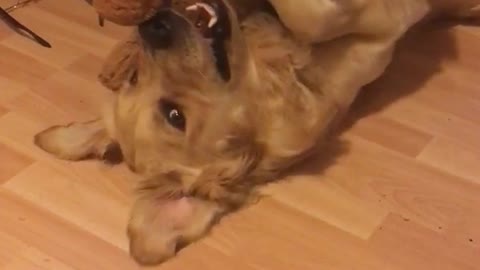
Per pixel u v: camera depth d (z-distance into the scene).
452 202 1.09
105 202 1.12
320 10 1.02
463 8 1.35
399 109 1.23
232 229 1.07
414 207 1.08
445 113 1.22
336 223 1.07
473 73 1.29
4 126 1.24
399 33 1.12
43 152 1.20
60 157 1.18
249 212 1.09
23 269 1.04
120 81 1.07
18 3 1.48
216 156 1.03
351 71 1.11
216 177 1.04
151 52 0.98
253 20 1.06
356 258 1.03
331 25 1.04
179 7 1.01
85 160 1.18
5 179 1.16
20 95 1.30
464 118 1.21
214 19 1.00
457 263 1.01
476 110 1.22
